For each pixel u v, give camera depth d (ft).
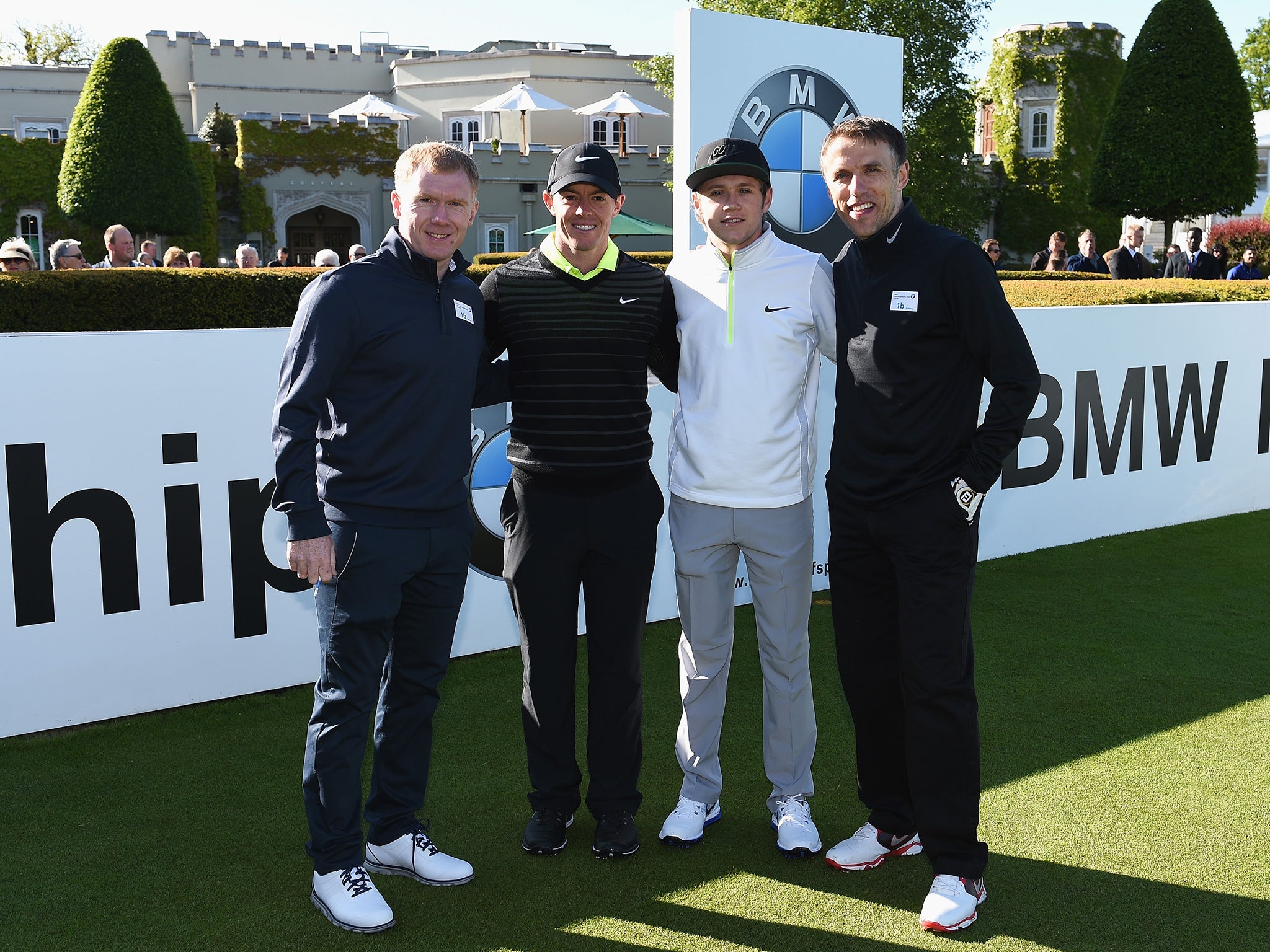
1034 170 102.63
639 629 8.99
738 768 10.63
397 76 119.03
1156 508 20.38
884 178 7.77
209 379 11.69
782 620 9.07
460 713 11.96
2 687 10.91
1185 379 20.31
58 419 10.87
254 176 84.64
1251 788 9.91
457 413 8.21
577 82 117.08
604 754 8.97
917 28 76.48
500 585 14.03
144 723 11.53
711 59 14.67
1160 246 98.32
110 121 65.10
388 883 8.51
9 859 8.73
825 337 8.82
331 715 7.96
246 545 12.15
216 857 8.81
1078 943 7.53
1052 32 100.73
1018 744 10.91
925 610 7.91
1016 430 7.62
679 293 9.00
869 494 8.13
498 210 91.09
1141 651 13.71
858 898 8.22
